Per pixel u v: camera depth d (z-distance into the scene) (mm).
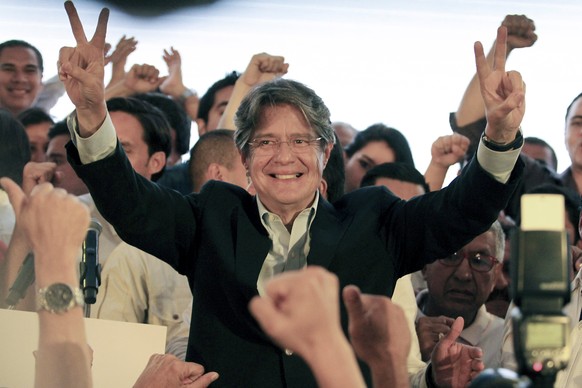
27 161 5684
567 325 1470
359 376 1348
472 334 5043
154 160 5570
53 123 5762
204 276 2994
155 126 5566
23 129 5711
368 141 5730
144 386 2830
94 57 2826
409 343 1808
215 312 2959
